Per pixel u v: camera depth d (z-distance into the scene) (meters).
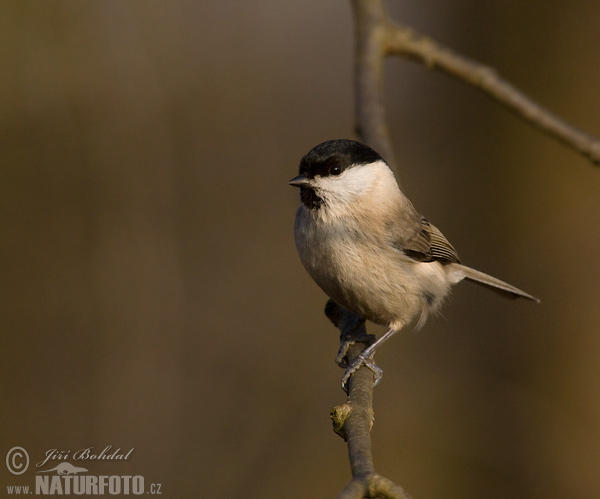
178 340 11.77
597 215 11.03
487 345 11.63
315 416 11.10
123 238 12.26
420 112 13.48
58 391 11.05
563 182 11.31
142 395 11.18
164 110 12.81
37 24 12.14
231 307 12.18
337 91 13.72
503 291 8.13
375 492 3.55
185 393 11.31
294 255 12.66
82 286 11.77
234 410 11.21
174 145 12.85
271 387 11.51
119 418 10.93
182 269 12.35
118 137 12.52
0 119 11.98
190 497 10.24
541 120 6.98
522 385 11.23
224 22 13.23
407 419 11.34
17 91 12.06
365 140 6.91
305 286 12.47
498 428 11.08
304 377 11.62
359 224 6.39
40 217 12.01
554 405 10.88
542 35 11.46
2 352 11.16
